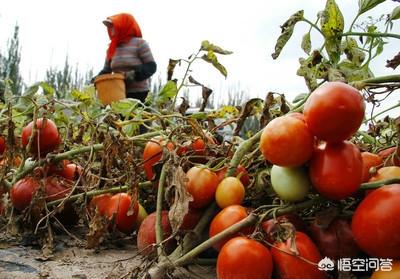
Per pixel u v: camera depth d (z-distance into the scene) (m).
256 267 0.48
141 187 0.80
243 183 0.64
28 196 0.76
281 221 0.52
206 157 0.67
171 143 0.70
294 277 0.49
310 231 0.55
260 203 0.66
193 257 0.54
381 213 0.46
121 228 0.76
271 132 0.49
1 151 0.84
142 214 0.80
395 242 0.45
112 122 0.77
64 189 0.81
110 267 0.65
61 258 0.69
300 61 0.64
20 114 0.96
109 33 2.01
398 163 0.59
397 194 0.46
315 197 0.52
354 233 0.48
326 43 0.64
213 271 0.62
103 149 0.76
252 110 0.80
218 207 0.60
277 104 0.92
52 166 0.81
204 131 0.79
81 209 0.77
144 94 2.00
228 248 0.49
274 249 0.50
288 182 0.52
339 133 0.47
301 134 0.48
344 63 0.69
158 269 0.53
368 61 0.66
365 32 0.65
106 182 0.78
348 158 0.48
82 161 0.95
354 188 0.48
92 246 0.72
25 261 0.66
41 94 1.12
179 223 0.54
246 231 0.54
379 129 0.84
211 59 0.93
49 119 0.82
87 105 1.08
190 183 0.60
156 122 1.14
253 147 0.68
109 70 2.11
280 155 0.49
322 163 0.49
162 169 0.63
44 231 0.75
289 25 0.64
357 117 0.46
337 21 0.62
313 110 0.47
